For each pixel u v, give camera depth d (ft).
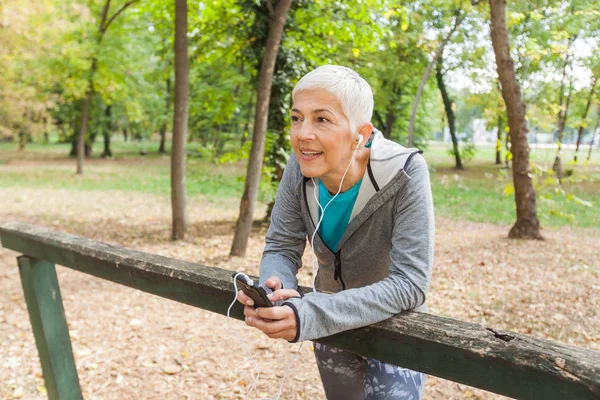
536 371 2.93
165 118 80.53
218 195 42.96
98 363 12.23
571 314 14.98
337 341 4.00
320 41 28.68
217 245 25.12
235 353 12.85
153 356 12.66
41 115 71.26
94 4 54.34
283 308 3.65
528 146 25.08
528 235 25.58
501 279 18.78
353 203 4.38
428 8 34.88
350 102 3.96
